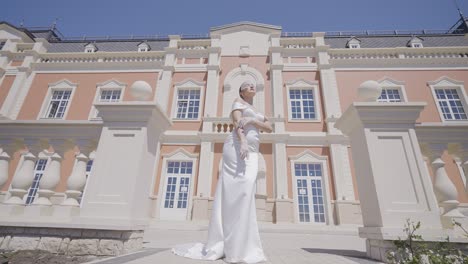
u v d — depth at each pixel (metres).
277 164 11.47
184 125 13.02
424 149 3.47
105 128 3.36
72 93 14.51
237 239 2.45
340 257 3.00
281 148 11.75
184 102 13.92
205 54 14.88
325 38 17.17
